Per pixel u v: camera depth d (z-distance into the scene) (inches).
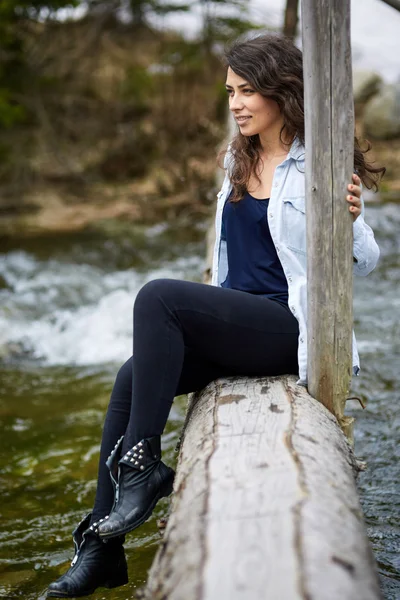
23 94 617.9
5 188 569.0
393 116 598.2
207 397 119.0
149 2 653.9
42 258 409.4
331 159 114.3
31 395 246.7
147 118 653.3
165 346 115.6
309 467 90.6
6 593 143.8
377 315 300.0
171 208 503.5
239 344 120.6
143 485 115.6
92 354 285.7
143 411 115.9
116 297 333.4
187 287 117.8
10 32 584.7
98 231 467.5
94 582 120.0
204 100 662.5
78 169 598.2
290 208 123.1
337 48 111.0
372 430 201.9
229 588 69.6
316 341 119.9
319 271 117.9
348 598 67.6
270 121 125.2
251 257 126.1
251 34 128.4
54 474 191.2
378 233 417.7
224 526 79.6
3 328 304.3
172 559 79.0
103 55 717.3
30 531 165.5
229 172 130.1
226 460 94.2
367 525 158.1
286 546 74.3
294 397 114.0
